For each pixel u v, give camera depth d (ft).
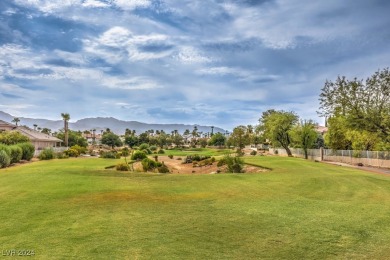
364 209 36.27
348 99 99.40
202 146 405.59
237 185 54.90
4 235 25.46
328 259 21.58
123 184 54.65
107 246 23.08
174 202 39.32
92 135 506.48
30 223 28.86
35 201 38.73
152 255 21.54
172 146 433.07
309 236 26.05
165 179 63.10
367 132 106.01
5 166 106.22
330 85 102.12
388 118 95.30
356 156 141.38
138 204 37.76
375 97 99.76
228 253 22.24
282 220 30.78
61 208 35.06
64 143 290.15
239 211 34.45
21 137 172.55
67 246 23.02
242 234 26.32
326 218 31.78
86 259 20.75
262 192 47.78
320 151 174.29
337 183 58.18
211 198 42.39
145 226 28.19
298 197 43.78
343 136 159.43
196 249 22.82
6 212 33.01
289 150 197.77
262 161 115.65
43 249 22.43
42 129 431.43
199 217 31.63
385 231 27.73
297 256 21.99
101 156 172.55
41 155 155.43
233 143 300.81
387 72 98.43
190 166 134.21
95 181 57.31
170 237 25.29
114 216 31.68
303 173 74.90
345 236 26.21
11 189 47.65
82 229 27.09
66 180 57.98
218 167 111.86
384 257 22.02
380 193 48.34
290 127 192.13
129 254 21.66
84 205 36.78
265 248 23.31
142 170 98.27
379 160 125.29
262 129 221.05
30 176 63.93
